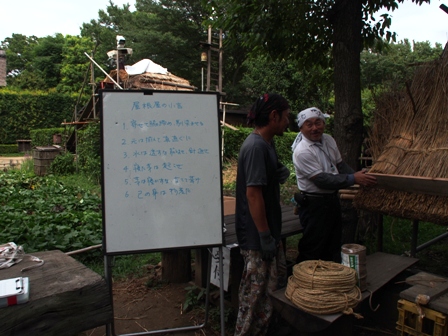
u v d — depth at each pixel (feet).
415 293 7.43
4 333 4.99
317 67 16.97
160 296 10.71
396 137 9.27
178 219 7.73
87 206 20.17
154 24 82.48
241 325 7.80
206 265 10.45
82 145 37.50
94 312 5.87
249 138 7.51
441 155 8.07
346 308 6.66
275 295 7.41
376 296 8.95
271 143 7.89
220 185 7.97
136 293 10.93
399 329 7.60
